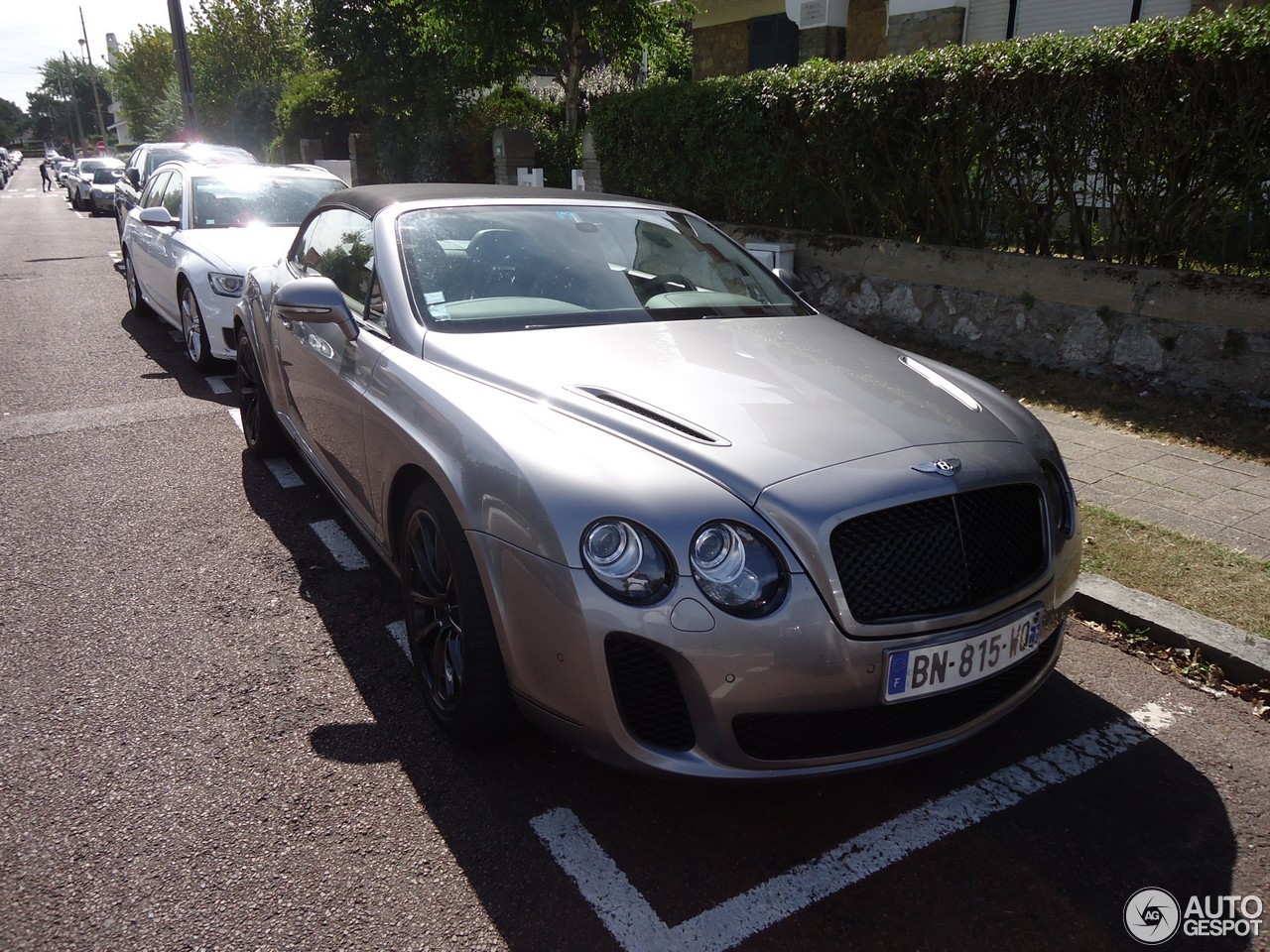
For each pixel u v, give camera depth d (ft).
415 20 60.08
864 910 7.46
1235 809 8.72
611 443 8.02
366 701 10.17
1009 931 7.29
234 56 110.73
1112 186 20.39
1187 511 14.70
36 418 20.29
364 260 12.16
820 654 7.29
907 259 24.75
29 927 7.08
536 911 7.38
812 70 26.25
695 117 30.27
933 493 7.73
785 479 7.59
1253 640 10.90
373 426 10.35
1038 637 8.46
